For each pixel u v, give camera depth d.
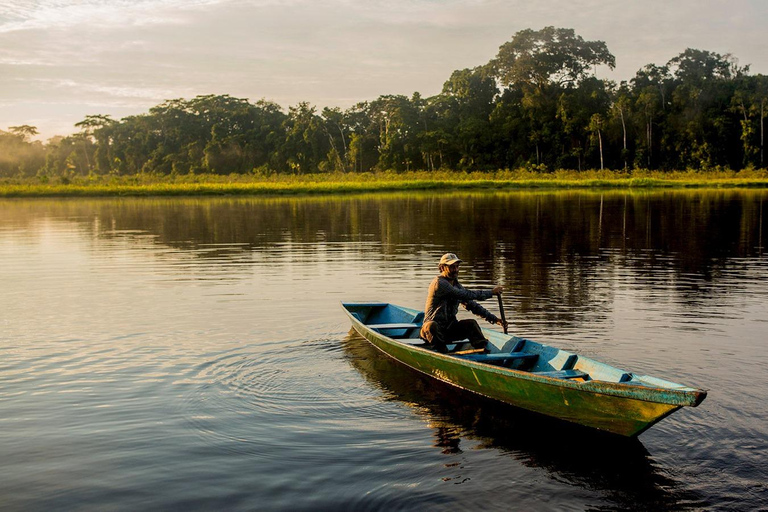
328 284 12.77
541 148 77.81
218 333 9.16
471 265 14.87
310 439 5.75
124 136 110.06
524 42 82.38
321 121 94.31
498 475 5.14
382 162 83.12
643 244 18.39
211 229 24.41
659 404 5.17
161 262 15.99
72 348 8.43
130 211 34.75
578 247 17.89
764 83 70.75
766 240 19.00
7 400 6.64
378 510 4.64
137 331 9.27
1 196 51.28
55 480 5.06
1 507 4.68
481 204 36.19
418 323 8.95
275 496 4.81
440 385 7.13
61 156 114.31
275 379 7.28
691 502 4.74
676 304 10.59
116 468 5.24
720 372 7.15
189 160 98.88
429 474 5.14
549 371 6.61
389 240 20.00
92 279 13.60
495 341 7.77
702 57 74.81
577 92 80.12
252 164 97.81
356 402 6.62
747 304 10.53
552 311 10.16
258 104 111.31
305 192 53.38
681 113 72.00
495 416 6.30
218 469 5.21
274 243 19.69
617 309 10.26
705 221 24.59
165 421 6.12
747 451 5.40
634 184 56.31
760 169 64.56
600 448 5.59
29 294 12.00
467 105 87.38
